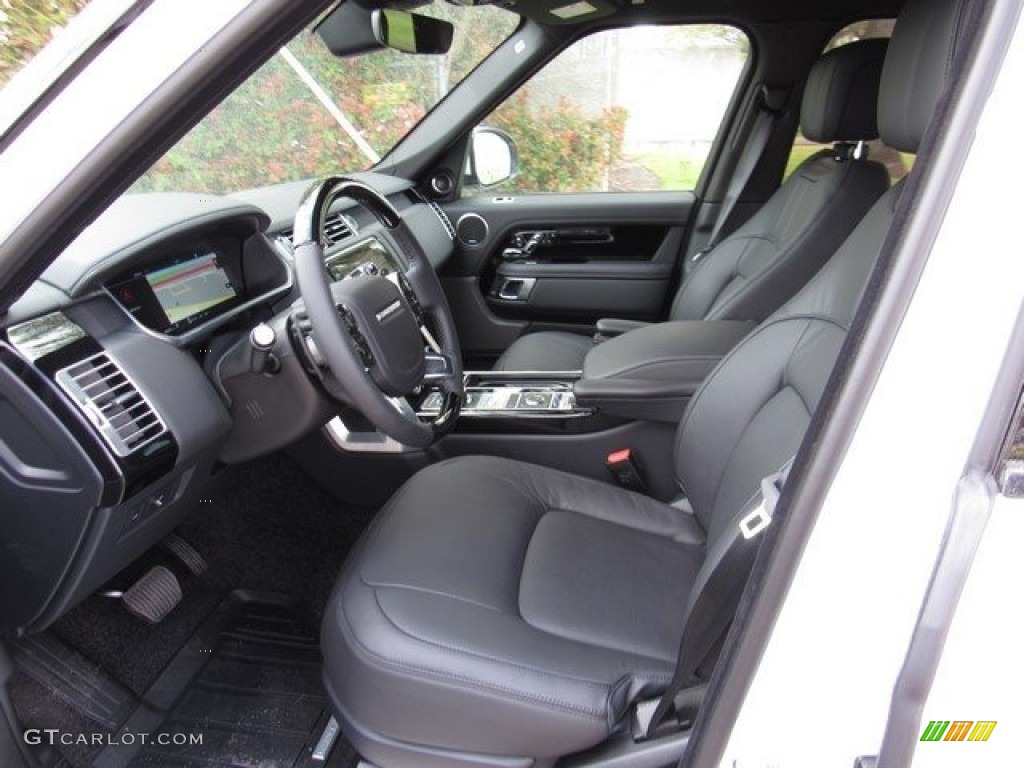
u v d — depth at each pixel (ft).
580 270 8.16
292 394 4.16
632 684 3.19
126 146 2.25
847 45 5.47
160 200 4.34
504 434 5.57
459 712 3.14
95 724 4.37
